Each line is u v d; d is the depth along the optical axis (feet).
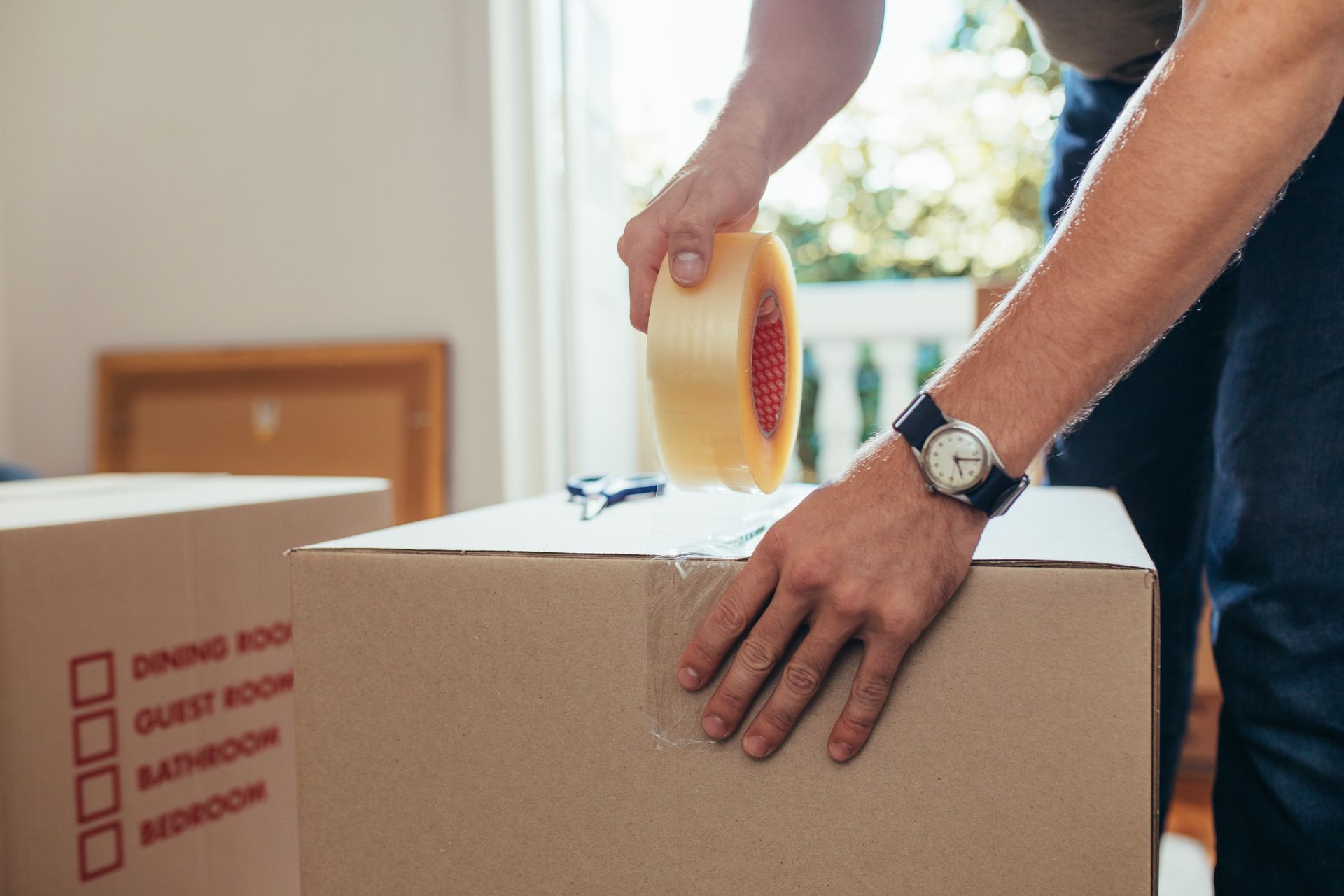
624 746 1.81
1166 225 1.54
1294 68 1.49
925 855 1.69
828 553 1.61
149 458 7.06
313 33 6.83
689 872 1.79
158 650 2.49
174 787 2.53
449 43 6.56
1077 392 1.62
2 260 7.61
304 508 2.91
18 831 2.18
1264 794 2.19
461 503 6.68
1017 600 1.63
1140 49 2.92
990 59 14.66
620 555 1.80
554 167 7.22
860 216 15.25
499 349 6.59
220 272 7.15
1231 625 2.23
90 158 7.38
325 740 1.96
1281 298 2.10
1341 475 2.01
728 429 1.93
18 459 7.68
